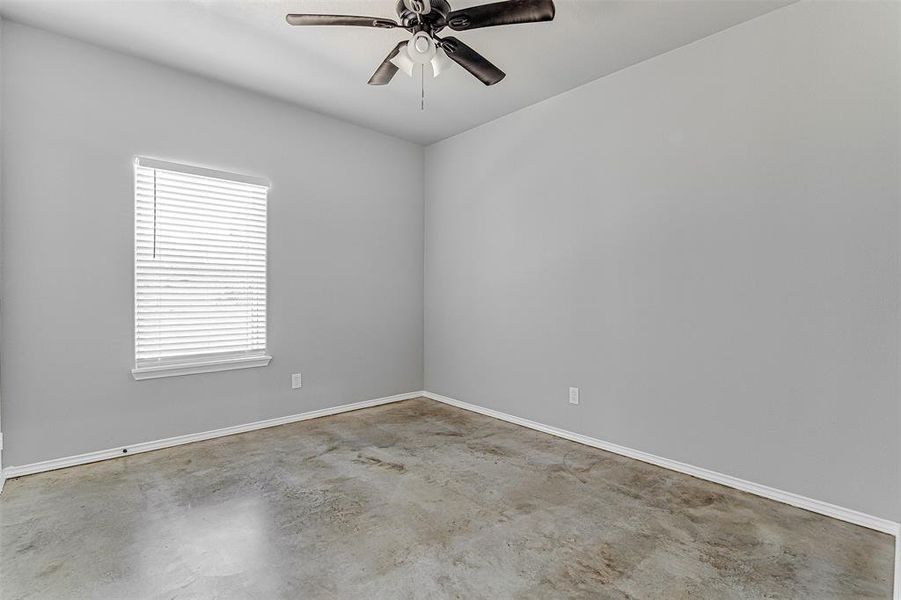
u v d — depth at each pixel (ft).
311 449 10.55
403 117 13.26
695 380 9.12
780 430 8.04
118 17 8.50
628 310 10.21
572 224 11.34
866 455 7.19
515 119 12.74
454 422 12.86
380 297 14.64
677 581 5.80
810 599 5.47
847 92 7.32
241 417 11.73
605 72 10.43
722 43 8.69
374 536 6.82
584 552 6.44
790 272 7.91
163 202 10.39
